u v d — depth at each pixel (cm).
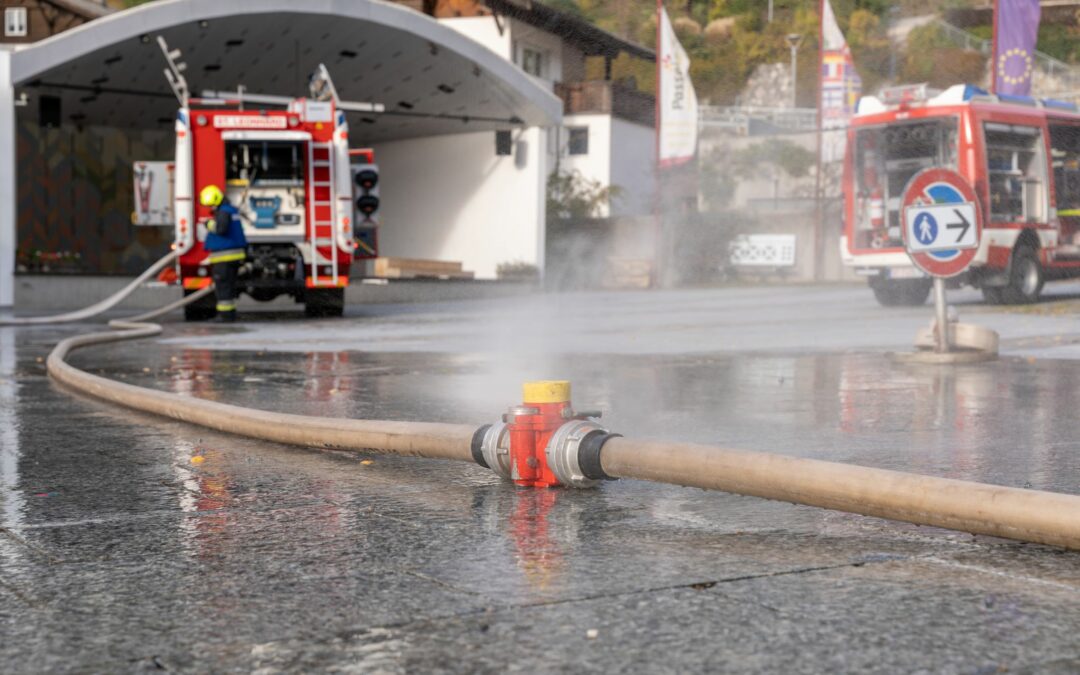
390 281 2438
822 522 363
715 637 250
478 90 2594
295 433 526
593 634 252
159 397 647
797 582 294
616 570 307
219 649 246
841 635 252
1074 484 429
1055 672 229
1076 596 281
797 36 5066
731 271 3750
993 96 1750
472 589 290
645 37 4831
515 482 423
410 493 418
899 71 4878
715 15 5144
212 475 461
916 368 888
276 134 1688
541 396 420
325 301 1809
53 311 2050
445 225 2947
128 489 433
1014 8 2559
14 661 240
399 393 759
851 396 713
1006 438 542
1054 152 1839
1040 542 306
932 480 326
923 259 922
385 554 328
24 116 2717
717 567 310
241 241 1673
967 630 255
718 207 4678
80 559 326
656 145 3128
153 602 282
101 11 2841
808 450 510
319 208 1738
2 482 449
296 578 303
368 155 1919
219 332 1448
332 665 235
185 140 1677
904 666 232
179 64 2309
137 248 3212
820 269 3728
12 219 2098
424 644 248
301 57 2397
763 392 738
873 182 1816
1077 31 4759
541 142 2798
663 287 3297
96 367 962
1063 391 734
